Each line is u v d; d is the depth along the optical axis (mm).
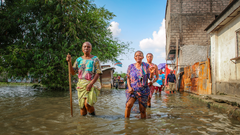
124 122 3287
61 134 2561
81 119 3473
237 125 3191
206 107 5223
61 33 9828
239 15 5926
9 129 2760
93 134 2574
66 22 9453
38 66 8578
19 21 8758
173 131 2779
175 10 16234
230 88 6324
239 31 6000
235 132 2783
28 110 4285
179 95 9234
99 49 11828
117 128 2889
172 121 3428
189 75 11242
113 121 3355
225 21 6566
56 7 9188
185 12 16141
